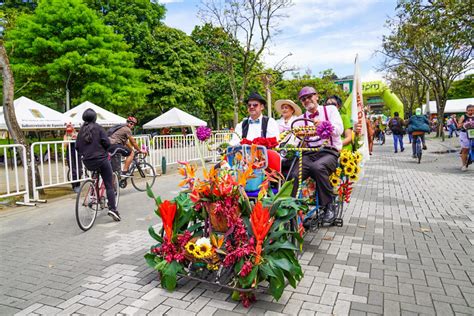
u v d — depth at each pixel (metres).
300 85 30.42
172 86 26.33
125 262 4.16
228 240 3.30
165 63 27.39
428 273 3.70
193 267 3.52
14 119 7.79
